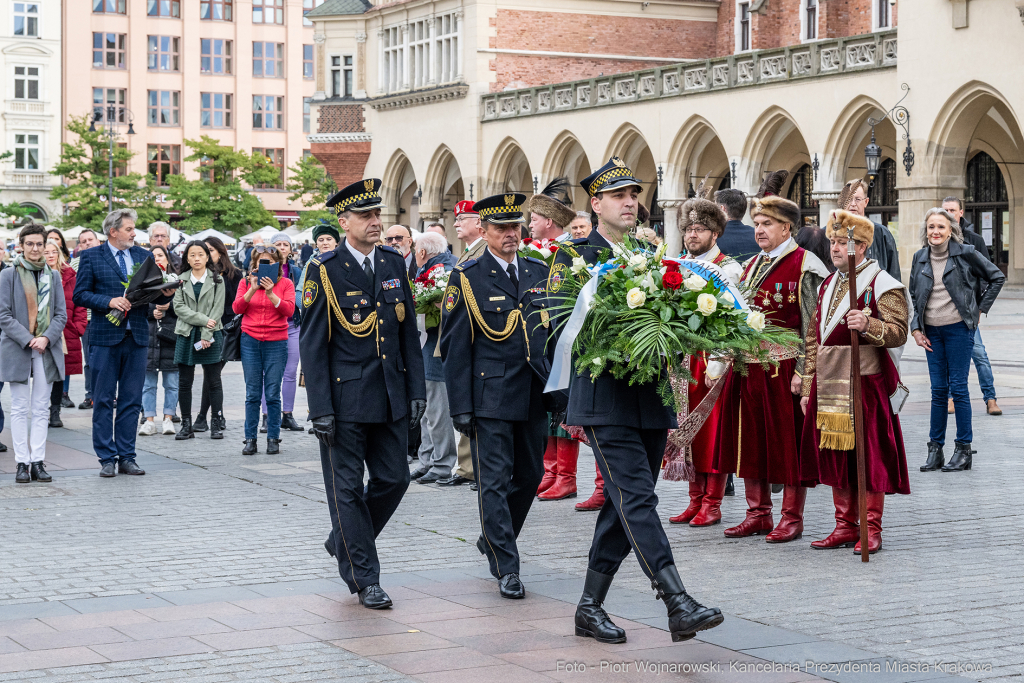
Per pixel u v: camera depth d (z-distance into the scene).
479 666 5.17
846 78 31.22
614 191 6.03
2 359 9.97
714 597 6.34
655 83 36.56
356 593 6.32
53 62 70.38
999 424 12.74
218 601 6.30
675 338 5.33
